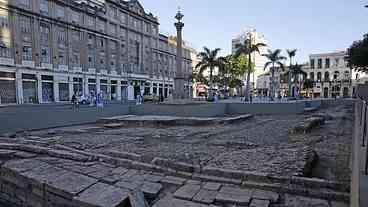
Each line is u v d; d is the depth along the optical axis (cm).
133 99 5406
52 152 785
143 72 5762
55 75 3903
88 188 544
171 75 6850
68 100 4112
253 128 1388
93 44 4581
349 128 1382
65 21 4038
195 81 6769
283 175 550
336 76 7312
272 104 2275
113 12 5003
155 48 6172
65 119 1499
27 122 1298
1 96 3241
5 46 3288
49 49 3847
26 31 3528
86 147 898
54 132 1245
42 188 579
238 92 7538
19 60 3434
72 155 754
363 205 243
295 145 922
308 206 446
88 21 4469
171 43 6838
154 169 644
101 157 741
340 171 630
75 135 1170
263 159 699
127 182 573
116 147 902
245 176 561
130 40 5416
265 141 1010
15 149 862
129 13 5359
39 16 3650
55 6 3900
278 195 486
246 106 2308
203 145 936
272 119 1869
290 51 5238
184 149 865
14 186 657
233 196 485
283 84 7019
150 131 1289
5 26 3284
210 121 1520
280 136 1130
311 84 7000
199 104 1961
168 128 1401
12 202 666
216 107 2100
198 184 550
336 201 462
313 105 3272
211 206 461
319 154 800
